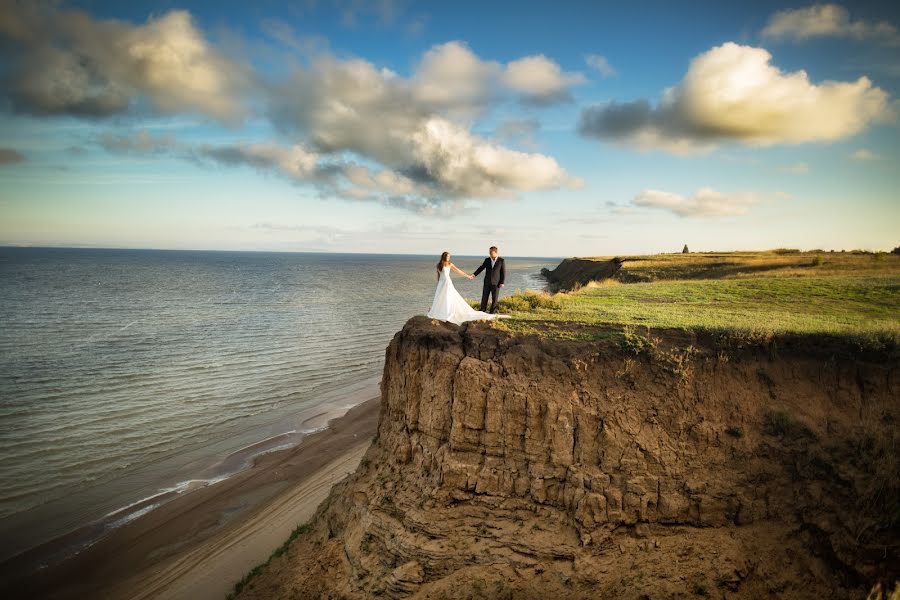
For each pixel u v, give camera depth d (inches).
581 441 432.1
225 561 737.0
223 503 935.0
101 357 1998.0
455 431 468.4
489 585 401.7
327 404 1520.7
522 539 415.8
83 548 807.7
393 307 3656.5
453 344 530.9
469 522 441.1
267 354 2123.5
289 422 1368.1
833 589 336.2
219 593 661.3
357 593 458.0
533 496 431.8
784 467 395.2
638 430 428.5
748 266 2268.7
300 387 1685.5
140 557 780.0
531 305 775.7
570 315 659.4
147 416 1386.6
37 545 815.7
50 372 1768.0
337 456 1127.6
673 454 415.2
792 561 355.9
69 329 2581.2
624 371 461.4
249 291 4722.0
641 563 378.9
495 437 458.0
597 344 493.0
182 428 1310.3
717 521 386.6
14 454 1136.8
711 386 441.4
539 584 393.4
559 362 473.7
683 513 390.9
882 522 342.3
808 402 420.5
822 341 455.2
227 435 1273.4
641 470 411.8
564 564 397.1
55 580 732.7
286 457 1136.2
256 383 1716.3
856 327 501.0
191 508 919.7
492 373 479.5
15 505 933.8
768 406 424.5
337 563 506.0
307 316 3157.0
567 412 442.9
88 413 1395.2
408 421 539.2
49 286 4881.9
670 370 455.8
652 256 3836.1
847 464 378.0
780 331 475.2
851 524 350.6
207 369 1867.6
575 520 410.3
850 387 419.8
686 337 498.0
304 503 890.1
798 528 367.2
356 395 1611.7
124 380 1702.8
